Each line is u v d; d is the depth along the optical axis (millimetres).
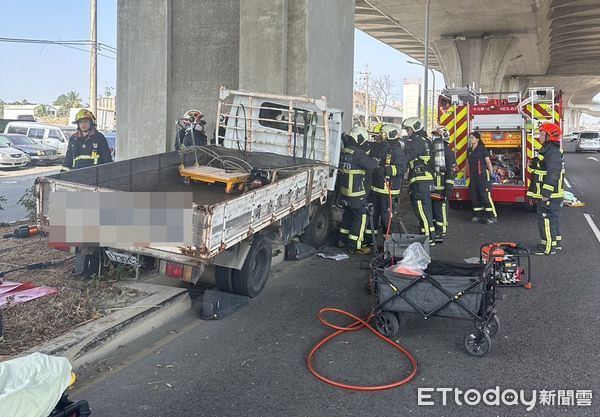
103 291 5887
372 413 3961
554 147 8539
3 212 12320
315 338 5336
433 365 4758
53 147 25984
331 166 7961
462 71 36469
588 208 13195
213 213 4891
